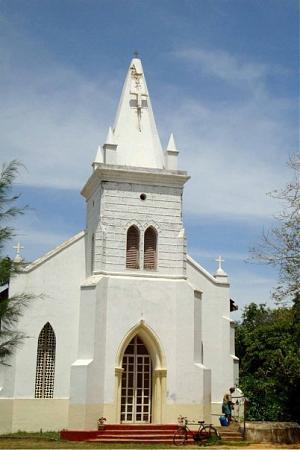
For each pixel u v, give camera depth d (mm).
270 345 51094
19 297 27984
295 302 32531
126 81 39875
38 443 29453
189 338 35656
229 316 39594
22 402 34750
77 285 37312
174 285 36375
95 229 36969
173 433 32031
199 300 36906
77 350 36156
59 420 35062
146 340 35594
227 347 38812
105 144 37250
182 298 36219
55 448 27344
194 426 34156
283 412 37719
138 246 36625
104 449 27250
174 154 38125
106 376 34031
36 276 36531
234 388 36000
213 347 38719
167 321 35750
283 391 38250
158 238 36875
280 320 45562
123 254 36125
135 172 36906
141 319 35250
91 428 32812
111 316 34906
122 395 34844
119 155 37562
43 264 36875
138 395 35094
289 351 40125
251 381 40469
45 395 35438
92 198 38906
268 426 31828
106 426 32219
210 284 39781
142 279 35938
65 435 31500
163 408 34281
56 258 37250
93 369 33562
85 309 34750
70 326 36531
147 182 37406
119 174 36812
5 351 26969
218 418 37344
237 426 33031
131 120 38750
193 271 39688
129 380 35156
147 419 34844
